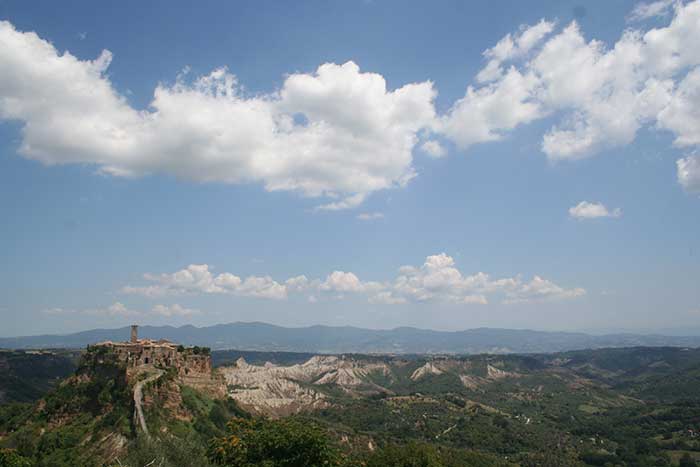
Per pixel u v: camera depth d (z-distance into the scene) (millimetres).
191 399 160625
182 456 111625
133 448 114250
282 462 110250
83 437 134500
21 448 129250
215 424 154125
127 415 138500
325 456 114250
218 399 177375
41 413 147750
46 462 120562
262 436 117625
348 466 138500
